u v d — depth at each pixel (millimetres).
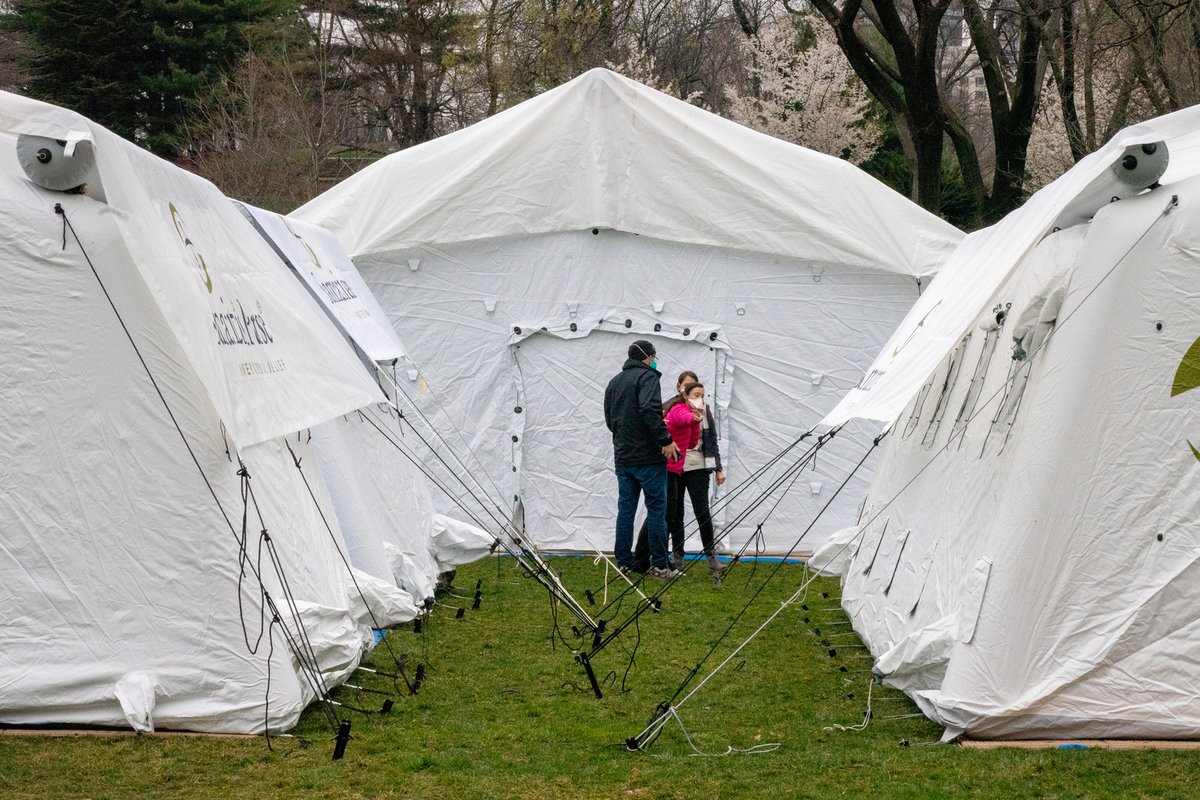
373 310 11953
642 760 6559
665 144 13805
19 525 6695
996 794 5832
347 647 7855
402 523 11531
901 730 7109
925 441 9773
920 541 8984
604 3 30359
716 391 14062
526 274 14164
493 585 12258
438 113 42500
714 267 14047
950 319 7660
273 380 7160
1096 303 6770
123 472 6770
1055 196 7254
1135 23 19734
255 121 35031
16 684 6645
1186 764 6227
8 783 5820
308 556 8273
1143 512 6699
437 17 41438
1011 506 6859
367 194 13992
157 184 7012
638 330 14117
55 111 6461
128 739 6582
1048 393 6832
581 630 10047
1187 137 7773
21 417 6703
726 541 14117
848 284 13914
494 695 8031
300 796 5828
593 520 14289
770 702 7867
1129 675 6699
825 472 14078
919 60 23891
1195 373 6625
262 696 6832
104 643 6750
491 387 14227
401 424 12695
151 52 37406
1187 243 6633
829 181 13766
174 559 6801
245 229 8383
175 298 6406
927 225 13766
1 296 6664
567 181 13906
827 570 11844
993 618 6801
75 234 6699
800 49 35344
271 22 38094
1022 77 24859
